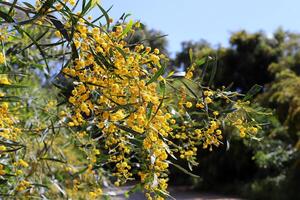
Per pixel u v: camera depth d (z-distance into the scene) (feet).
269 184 34.09
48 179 9.43
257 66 49.65
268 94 35.45
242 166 39.37
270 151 36.94
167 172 5.90
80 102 4.97
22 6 4.58
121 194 19.72
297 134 31.65
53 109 9.12
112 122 4.95
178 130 6.47
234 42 50.06
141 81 4.63
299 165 32.24
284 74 37.40
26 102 9.50
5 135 5.78
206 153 41.16
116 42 4.87
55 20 4.52
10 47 8.25
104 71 4.74
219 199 34.91
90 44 4.77
